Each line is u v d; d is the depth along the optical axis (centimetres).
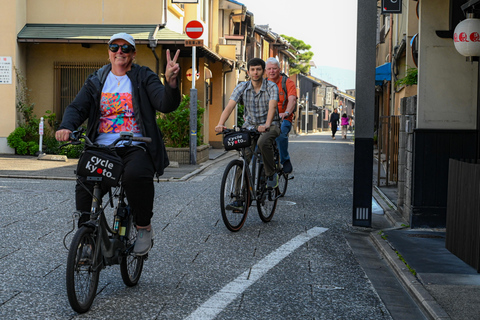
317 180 1276
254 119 764
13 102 1738
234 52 2469
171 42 1730
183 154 1603
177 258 576
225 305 438
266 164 751
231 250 615
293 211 871
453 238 592
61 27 1816
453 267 540
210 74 2167
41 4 1834
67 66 1816
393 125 1187
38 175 1193
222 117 736
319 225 770
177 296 457
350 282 512
